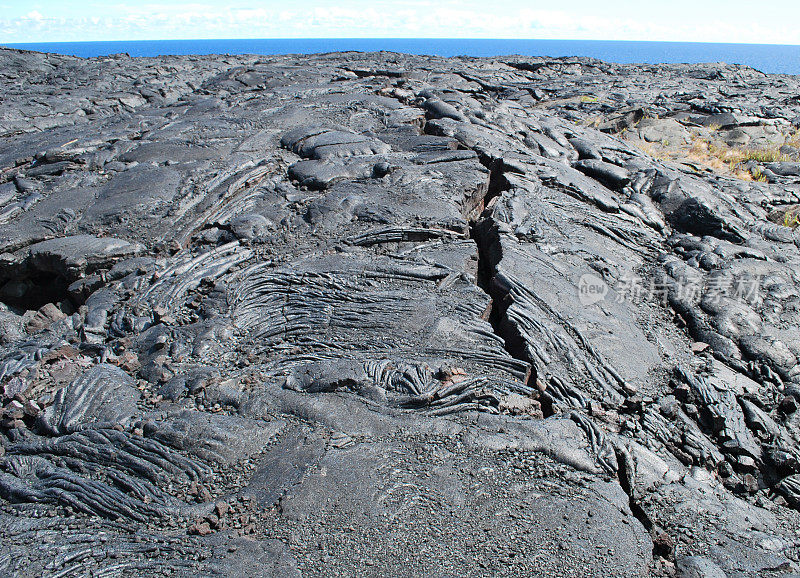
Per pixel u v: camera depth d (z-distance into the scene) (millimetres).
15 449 5996
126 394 6605
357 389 6562
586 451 5859
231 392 6559
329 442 5883
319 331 7754
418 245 9906
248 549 4770
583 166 14211
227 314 8062
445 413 6305
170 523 5090
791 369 7664
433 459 5707
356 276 8812
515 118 17219
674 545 5141
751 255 10469
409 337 7555
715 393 7082
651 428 6523
